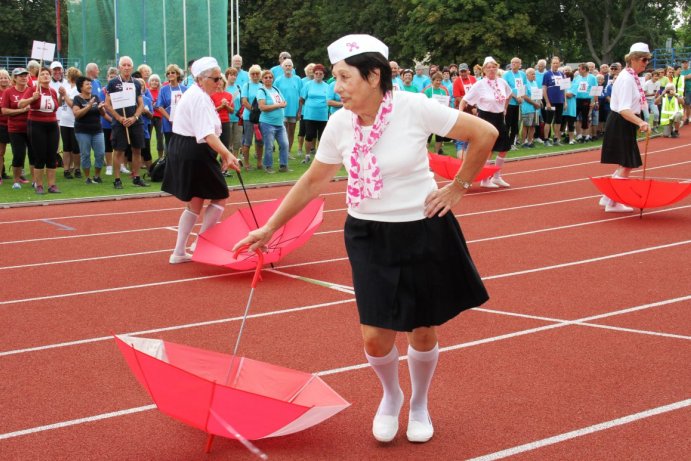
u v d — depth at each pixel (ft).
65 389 15.72
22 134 43.47
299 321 20.13
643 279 23.80
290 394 13.66
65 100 46.44
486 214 35.73
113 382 16.10
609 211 35.81
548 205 38.06
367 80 11.27
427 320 11.95
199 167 25.34
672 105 70.74
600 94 66.39
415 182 11.76
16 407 14.83
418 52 135.85
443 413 14.26
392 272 11.75
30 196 41.55
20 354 17.90
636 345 17.83
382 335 12.17
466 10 128.98
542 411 14.26
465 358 17.11
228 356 14.62
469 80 56.44
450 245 12.04
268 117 49.83
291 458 12.51
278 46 175.94
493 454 12.61
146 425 13.93
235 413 11.48
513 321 19.71
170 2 81.71
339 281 24.21
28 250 29.58
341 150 12.07
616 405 14.47
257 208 26.20
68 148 47.60
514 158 57.06
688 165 53.57
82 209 38.81
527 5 134.62
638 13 164.96
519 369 16.42
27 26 175.01
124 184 45.91
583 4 151.33
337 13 166.91
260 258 13.25
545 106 63.82
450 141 69.62
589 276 24.27
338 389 15.48
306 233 24.98
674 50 130.52
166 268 26.43
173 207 39.37
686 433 13.26
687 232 30.81
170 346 14.15
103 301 22.38
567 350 17.54
